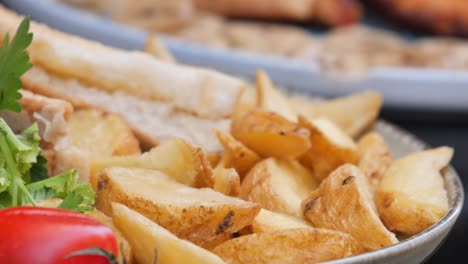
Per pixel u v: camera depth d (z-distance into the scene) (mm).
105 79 616
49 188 514
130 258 477
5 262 439
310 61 1370
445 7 1582
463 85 1345
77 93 611
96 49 621
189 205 496
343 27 1603
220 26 1503
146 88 624
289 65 1329
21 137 516
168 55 714
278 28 1547
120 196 506
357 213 535
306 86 1337
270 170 584
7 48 529
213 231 499
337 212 541
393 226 568
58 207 488
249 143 607
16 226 443
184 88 628
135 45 1322
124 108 620
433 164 607
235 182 547
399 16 1607
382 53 1455
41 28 619
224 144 595
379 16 1711
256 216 513
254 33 1482
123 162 544
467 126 1394
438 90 1350
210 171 539
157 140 619
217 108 630
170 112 626
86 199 516
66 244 442
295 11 1558
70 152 560
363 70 1346
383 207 572
